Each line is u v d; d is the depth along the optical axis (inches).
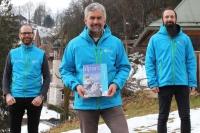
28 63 280.5
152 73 269.7
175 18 268.5
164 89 265.9
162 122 267.7
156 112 528.7
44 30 3100.4
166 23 267.9
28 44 282.7
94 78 189.6
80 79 192.7
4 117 796.6
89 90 188.9
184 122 263.6
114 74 193.2
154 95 657.6
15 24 965.2
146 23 2054.6
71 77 194.5
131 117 498.3
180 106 264.8
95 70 190.4
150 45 271.6
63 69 197.8
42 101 281.0
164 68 264.8
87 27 194.1
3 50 909.2
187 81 265.9
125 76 192.9
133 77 935.0
